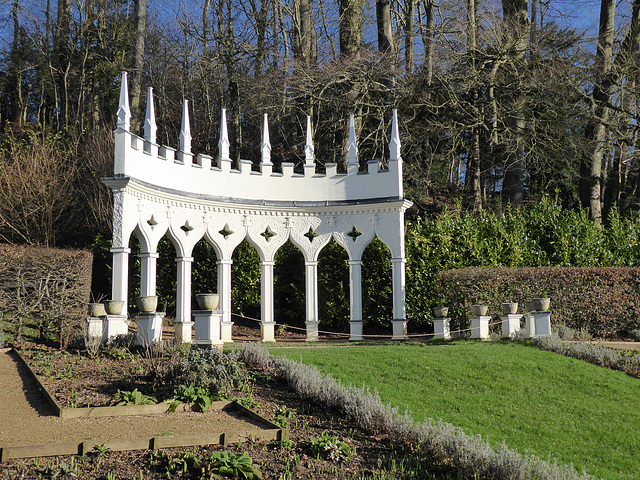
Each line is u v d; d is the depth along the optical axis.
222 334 19.77
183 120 19.81
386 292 23.80
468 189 33.47
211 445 7.67
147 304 14.84
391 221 21.14
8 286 15.91
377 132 30.19
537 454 9.39
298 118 31.30
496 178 36.47
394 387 11.80
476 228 23.42
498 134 29.55
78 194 28.42
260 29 33.91
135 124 30.61
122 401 9.28
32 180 25.52
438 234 23.17
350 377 12.24
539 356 13.77
